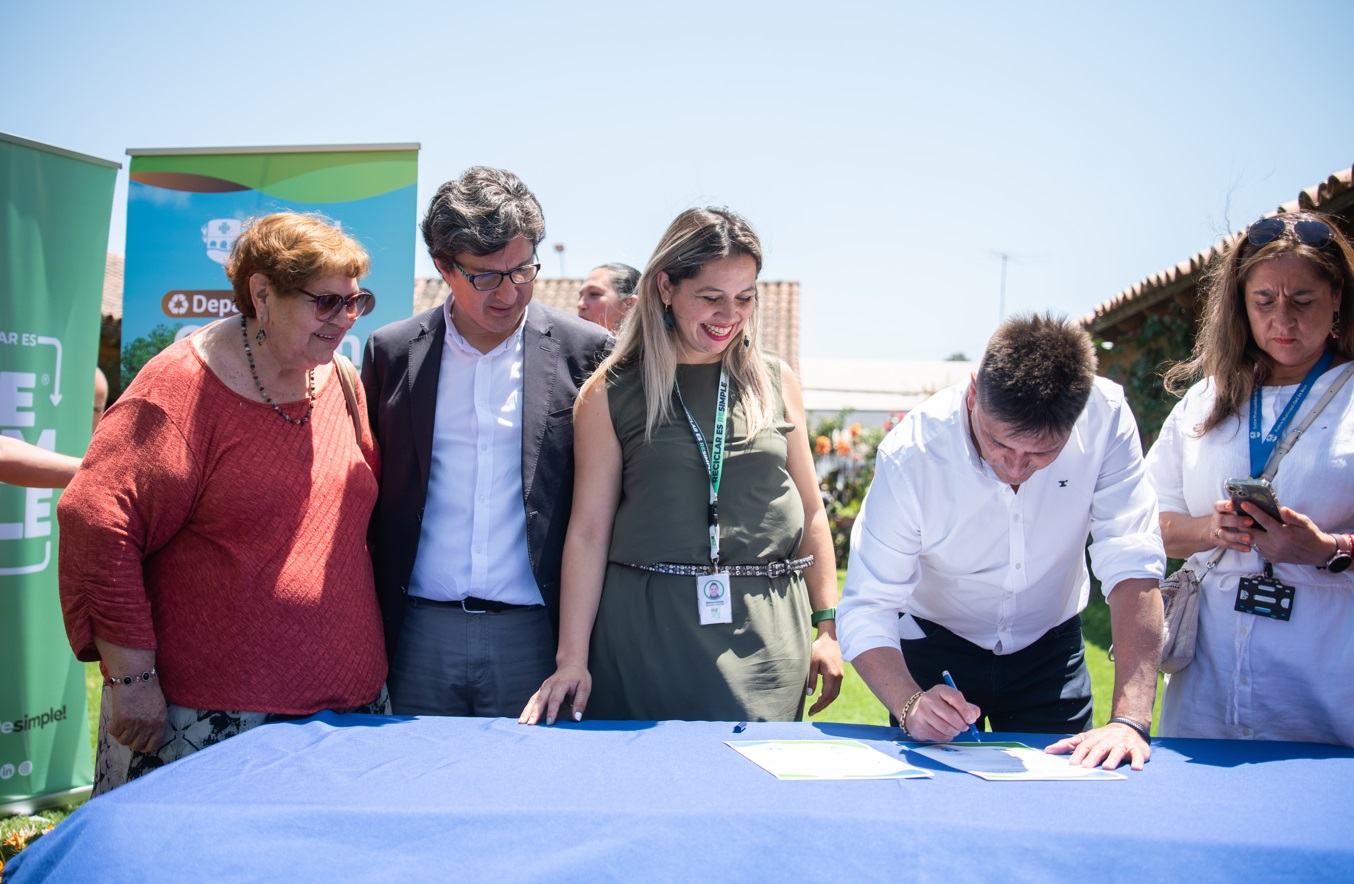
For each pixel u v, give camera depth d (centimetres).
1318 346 211
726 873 124
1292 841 131
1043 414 176
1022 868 125
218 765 160
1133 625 196
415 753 170
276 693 200
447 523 240
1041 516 212
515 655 241
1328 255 206
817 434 1328
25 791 358
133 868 125
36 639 356
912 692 188
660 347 228
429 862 126
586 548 228
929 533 214
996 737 196
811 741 185
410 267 382
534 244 232
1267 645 210
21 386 338
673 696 220
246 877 123
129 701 190
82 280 358
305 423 211
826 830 131
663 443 225
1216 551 221
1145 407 782
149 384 195
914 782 157
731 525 225
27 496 350
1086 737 181
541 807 137
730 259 218
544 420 239
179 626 199
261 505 200
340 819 133
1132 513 205
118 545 188
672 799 143
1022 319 187
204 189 386
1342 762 176
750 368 236
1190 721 223
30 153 340
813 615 248
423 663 240
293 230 198
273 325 199
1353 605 204
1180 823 137
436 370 241
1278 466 213
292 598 202
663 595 222
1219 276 225
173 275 386
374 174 384
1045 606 230
